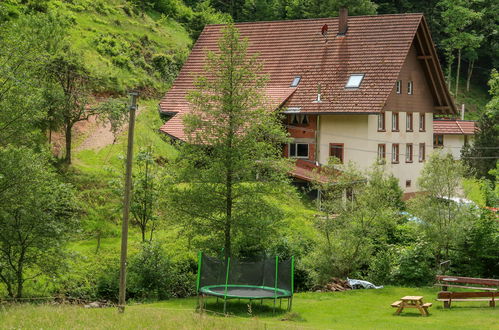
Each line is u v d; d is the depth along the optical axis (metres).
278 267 29.95
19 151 29.31
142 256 33.62
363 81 55.69
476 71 117.62
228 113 34.19
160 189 35.62
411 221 39.44
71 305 28.12
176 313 25.36
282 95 56.56
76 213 35.28
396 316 28.14
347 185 37.41
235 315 28.17
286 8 94.75
